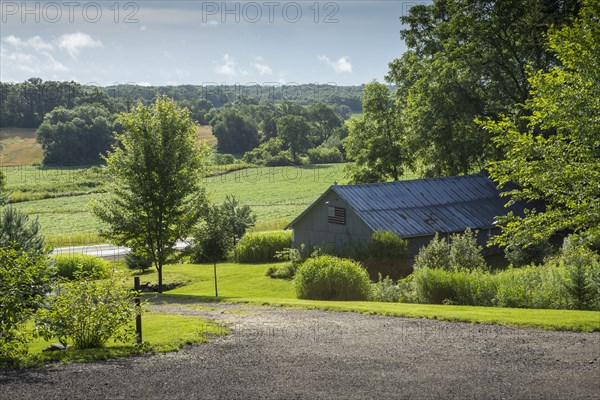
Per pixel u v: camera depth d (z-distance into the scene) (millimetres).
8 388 9719
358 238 36719
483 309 17984
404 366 10820
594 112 17672
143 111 30828
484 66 45406
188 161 31359
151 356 12180
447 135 48000
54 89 153875
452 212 38188
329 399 8914
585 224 17750
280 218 74188
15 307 12078
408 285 24172
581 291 19031
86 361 11695
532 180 18062
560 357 11219
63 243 58906
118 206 31844
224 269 40531
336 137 150125
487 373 10172
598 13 19359
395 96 60375
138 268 42875
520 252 29625
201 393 9320
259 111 163000
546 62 42219
